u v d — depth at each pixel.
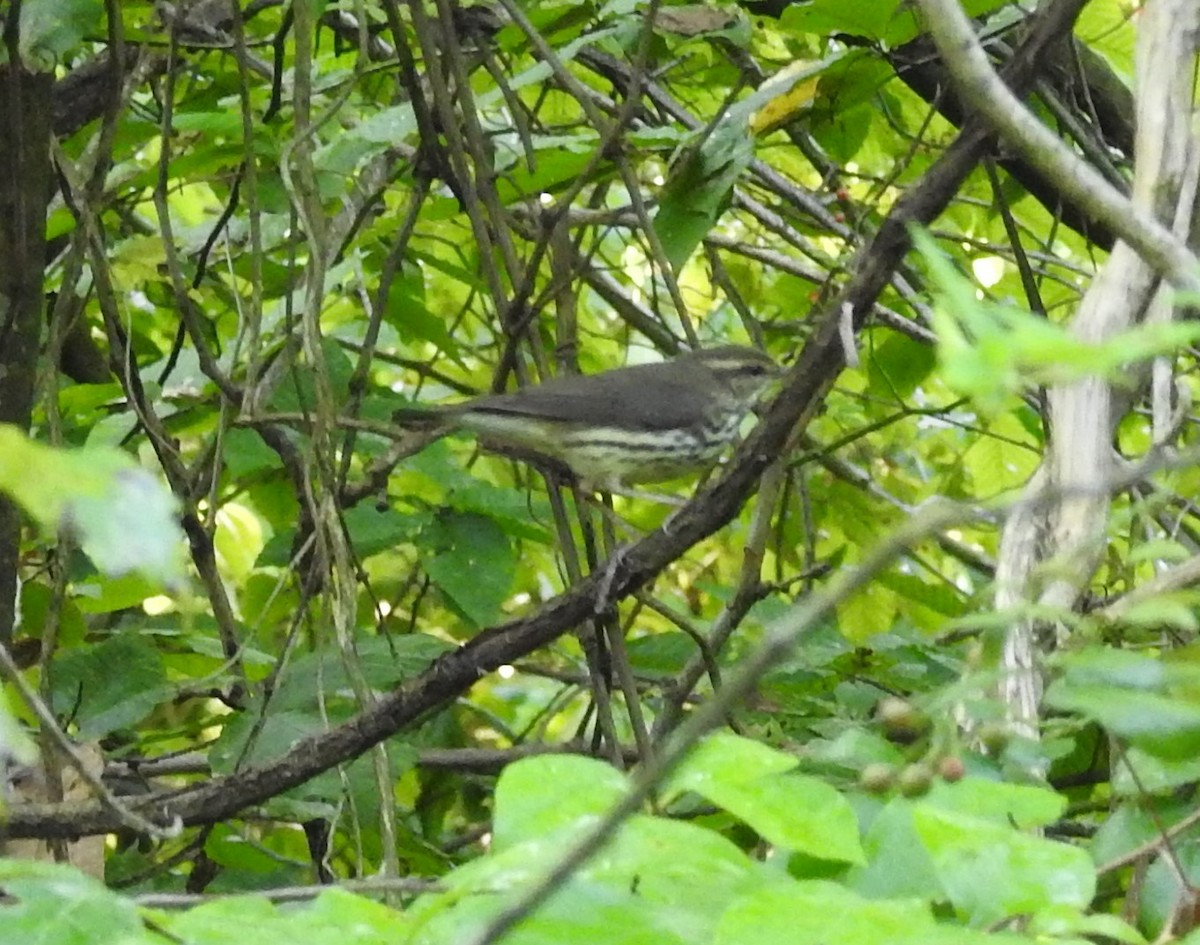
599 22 9.66
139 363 11.76
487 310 12.23
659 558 7.36
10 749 2.74
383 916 3.43
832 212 12.26
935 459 14.41
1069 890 3.35
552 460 9.80
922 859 3.81
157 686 8.53
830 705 8.30
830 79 8.88
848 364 6.55
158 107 10.81
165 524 2.33
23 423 7.70
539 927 3.25
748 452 7.12
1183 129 6.06
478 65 9.90
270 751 8.02
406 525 9.19
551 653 12.53
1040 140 4.54
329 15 10.73
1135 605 4.00
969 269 11.28
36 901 3.20
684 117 9.90
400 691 7.15
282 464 9.91
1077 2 6.61
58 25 7.53
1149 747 3.94
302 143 7.80
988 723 4.57
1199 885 4.26
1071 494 3.46
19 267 7.59
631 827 3.49
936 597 9.95
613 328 14.91
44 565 9.45
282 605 10.95
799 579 8.53
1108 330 6.00
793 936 3.04
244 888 8.84
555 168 8.91
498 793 3.61
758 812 3.54
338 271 9.98
